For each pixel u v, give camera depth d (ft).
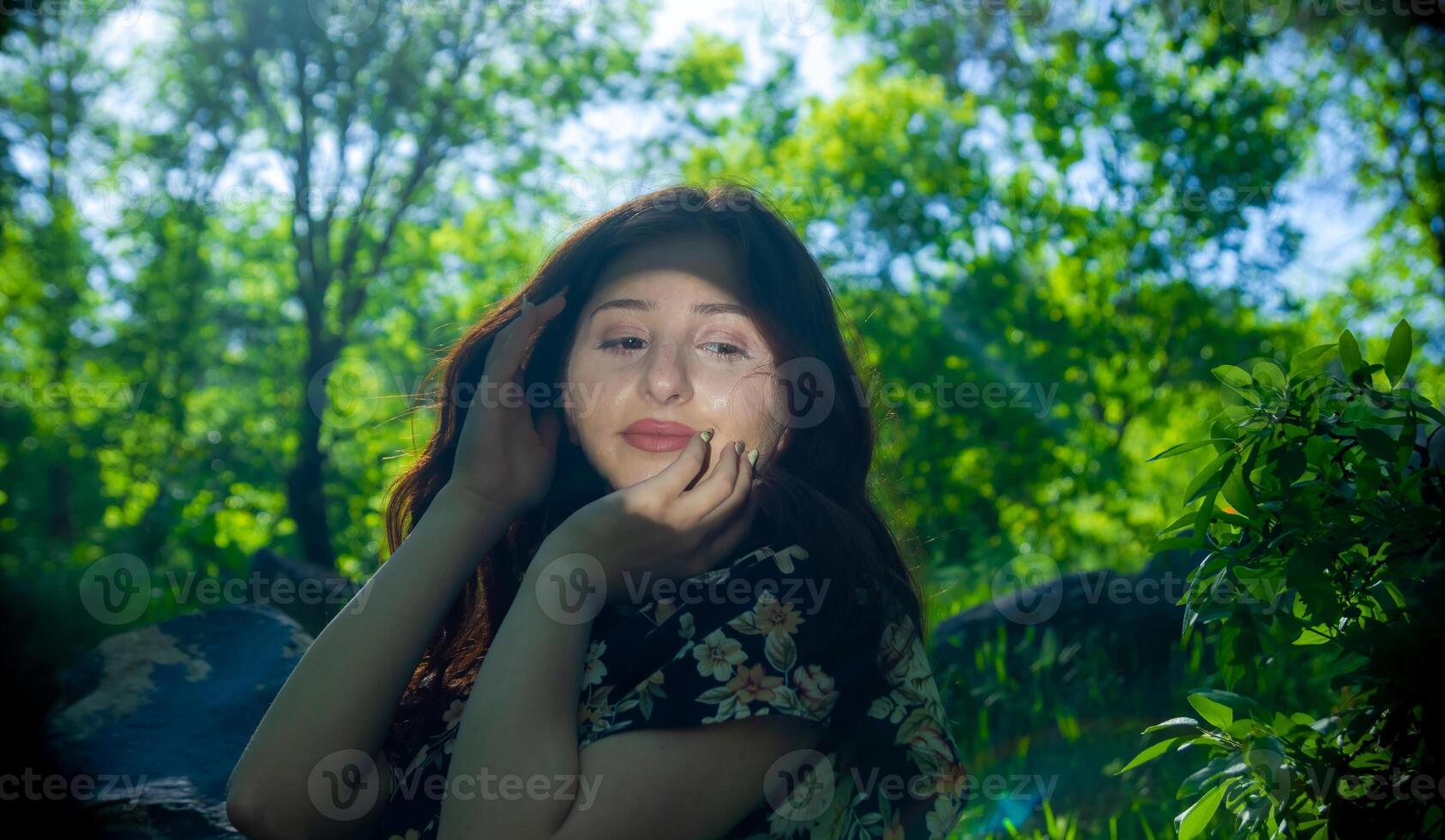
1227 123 36.32
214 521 25.21
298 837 4.42
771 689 4.03
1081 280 36.70
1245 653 5.42
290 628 9.66
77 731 8.30
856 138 37.40
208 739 8.29
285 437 53.47
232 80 47.62
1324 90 43.65
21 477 51.06
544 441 5.27
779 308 4.79
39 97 53.21
